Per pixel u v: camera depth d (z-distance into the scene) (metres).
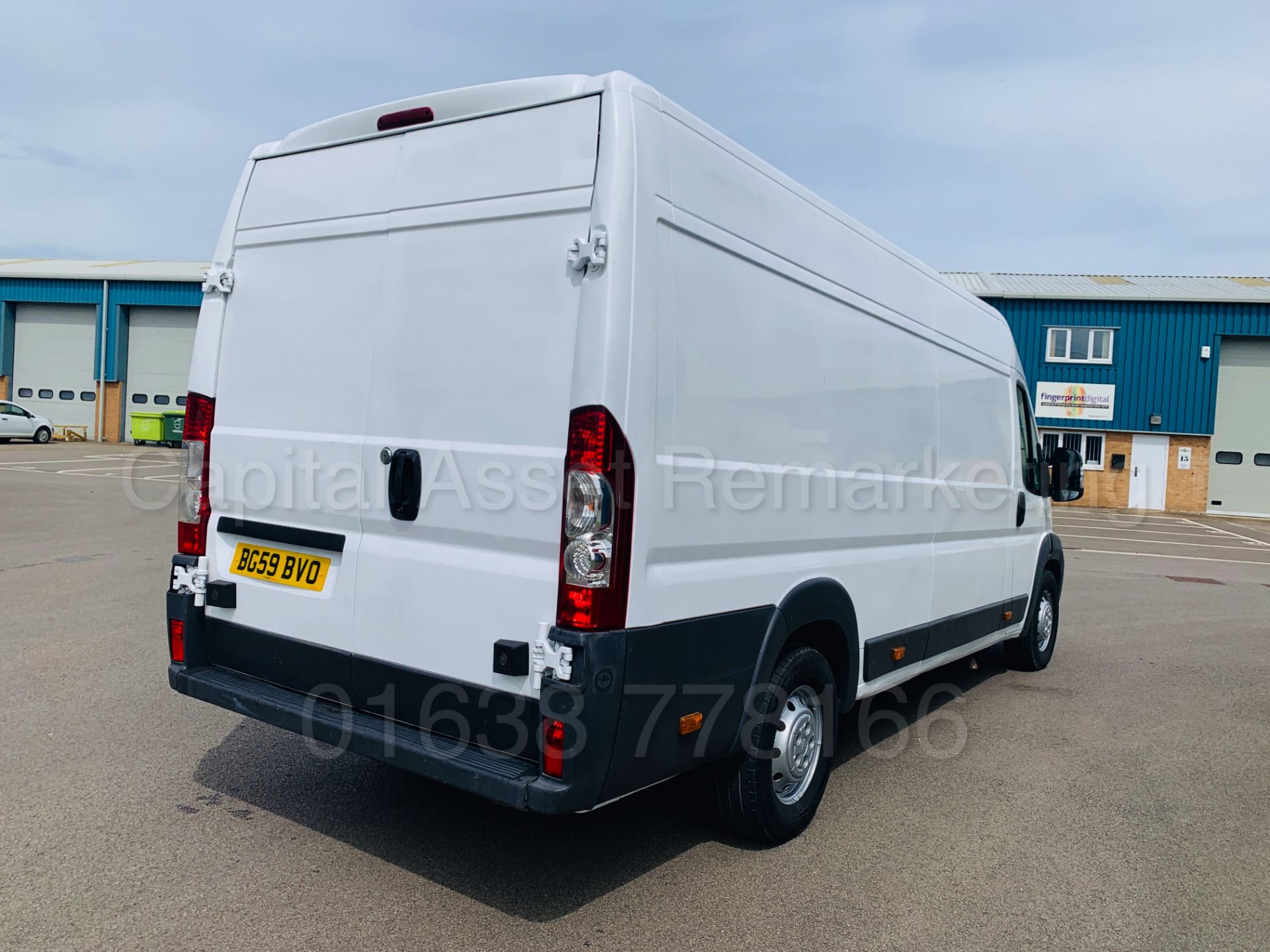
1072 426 26.95
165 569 8.99
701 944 2.88
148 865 3.21
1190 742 5.20
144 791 3.85
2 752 4.20
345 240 3.36
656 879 3.31
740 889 3.27
